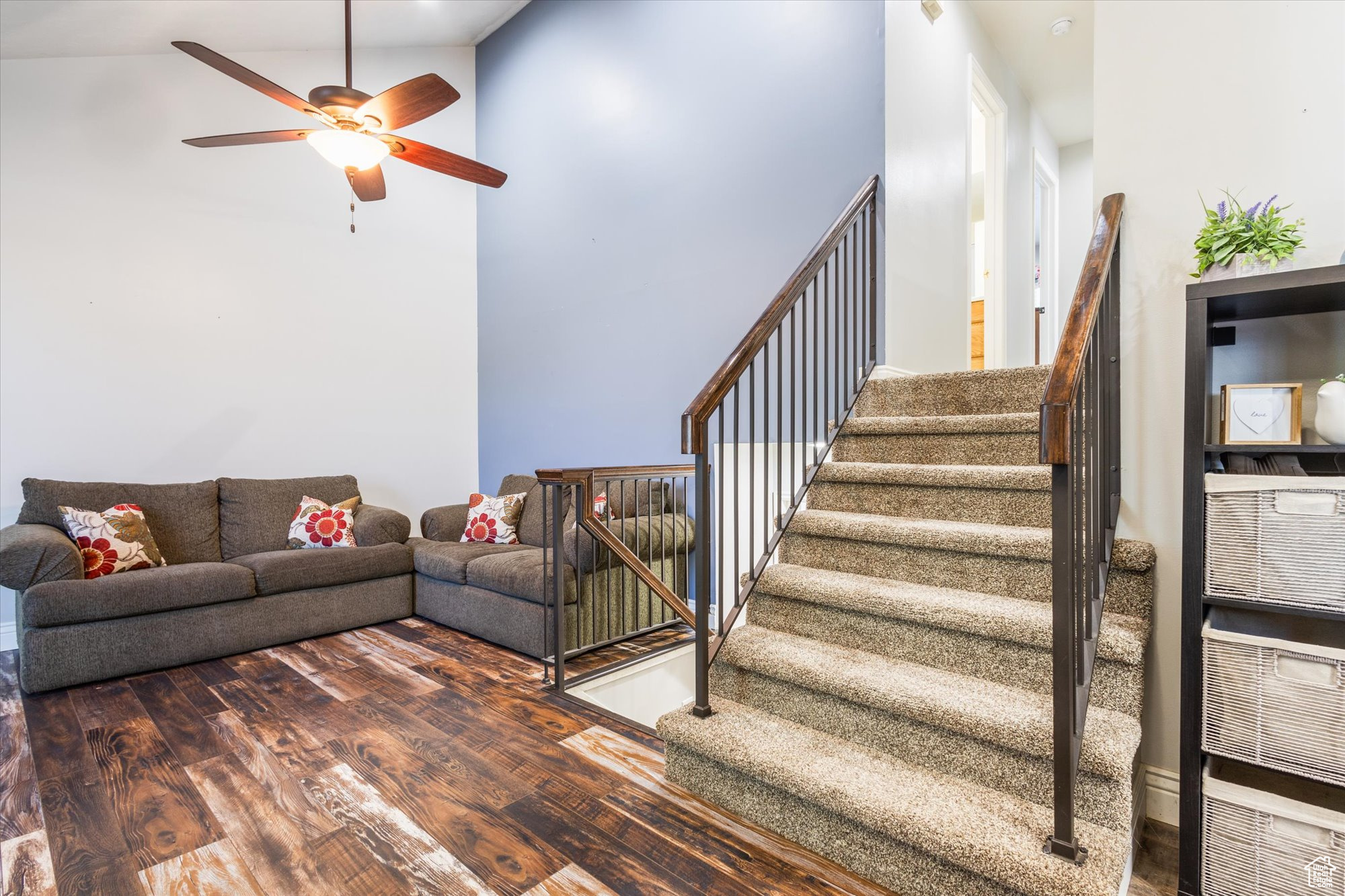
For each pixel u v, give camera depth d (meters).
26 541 2.74
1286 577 1.34
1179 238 1.85
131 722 2.38
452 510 4.47
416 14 4.48
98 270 3.71
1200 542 1.44
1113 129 1.96
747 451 3.33
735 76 3.45
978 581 1.98
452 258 5.12
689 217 3.68
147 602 2.89
